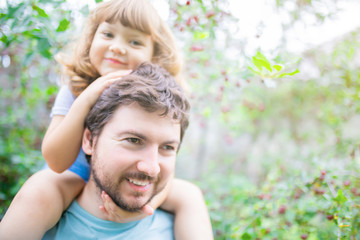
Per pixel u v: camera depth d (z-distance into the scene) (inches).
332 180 57.6
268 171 111.8
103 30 44.5
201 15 60.1
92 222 37.6
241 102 113.0
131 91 32.9
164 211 45.3
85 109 37.2
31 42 63.5
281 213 60.0
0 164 80.0
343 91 82.0
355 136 83.4
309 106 121.8
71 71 47.5
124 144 32.5
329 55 89.0
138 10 44.4
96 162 34.4
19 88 94.7
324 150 90.2
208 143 157.9
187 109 37.3
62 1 52.6
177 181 46.9
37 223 34.5
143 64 39.2
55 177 39.3
